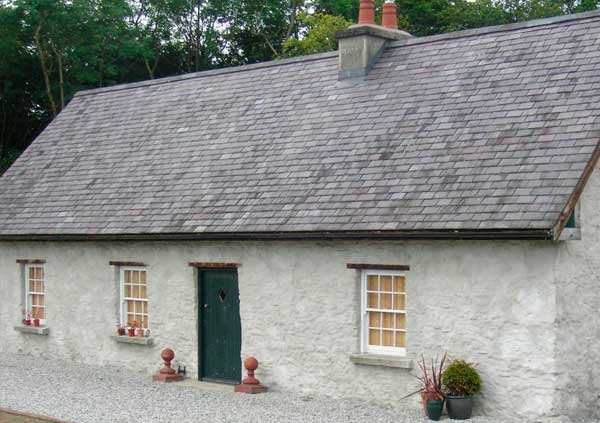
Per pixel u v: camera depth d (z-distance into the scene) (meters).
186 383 16.56
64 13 36.47
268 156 17.00
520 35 15.97
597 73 13.99
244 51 46.59
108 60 40.28
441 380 13.21
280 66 19.53
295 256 15.35
